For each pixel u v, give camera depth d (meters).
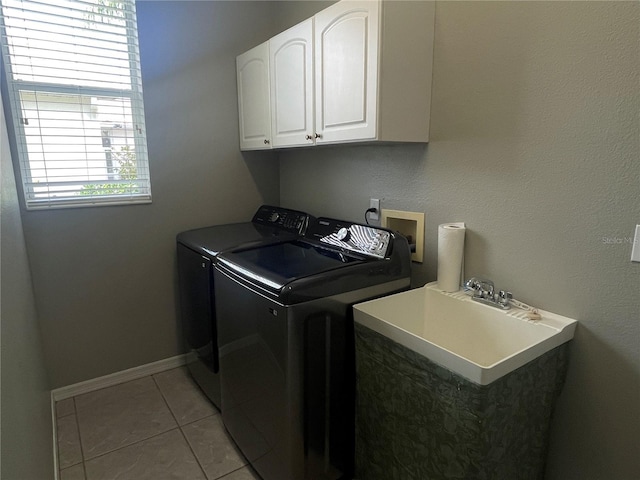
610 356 1.29
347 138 1.70
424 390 1.25
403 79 1.60
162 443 1.95
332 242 1.99
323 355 1.52
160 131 2.40
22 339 1.41
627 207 1.20
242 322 1.68
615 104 1.19
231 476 1.75
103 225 2.30
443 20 1.63
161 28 2.32
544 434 1.37
